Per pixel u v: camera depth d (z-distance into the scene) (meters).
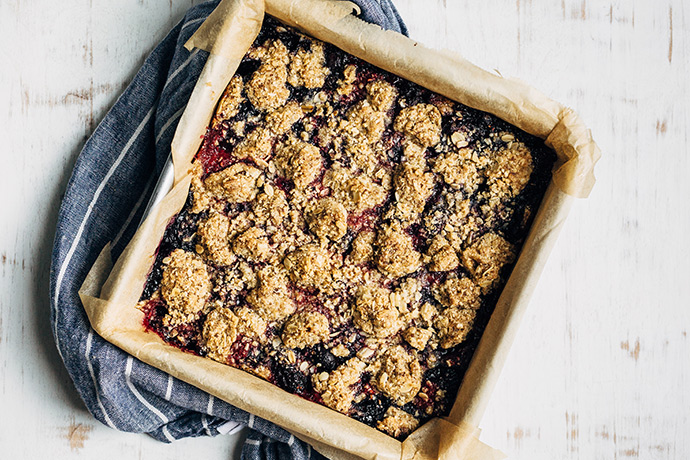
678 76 0.63
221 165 0.58
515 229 0.57
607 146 0.63
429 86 0.57
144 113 0.61
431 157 0.57
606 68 0.63
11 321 0.62
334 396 0.57
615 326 0.63
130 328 0.57
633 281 0.63
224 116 0.58
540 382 0.63
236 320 0.57
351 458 0.58
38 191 0.62
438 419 0.57
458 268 0.57
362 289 0.57
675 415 0.63
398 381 0.57
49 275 0.62
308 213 0.57
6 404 0.62
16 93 0.62
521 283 0.55
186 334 0.58
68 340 0.57
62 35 0.62
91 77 0.62
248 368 0.58
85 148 0.60
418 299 0.57
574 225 0.63
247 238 0.57
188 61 0.59
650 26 0.63
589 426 0.63
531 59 0.63
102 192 0.60
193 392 0.58
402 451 0.56
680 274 0.63
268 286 0.57
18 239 0.62
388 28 0.59
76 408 0.62
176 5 0.62
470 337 0.57
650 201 0.63
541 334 0.63
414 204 0.57
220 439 0.62
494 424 0.62
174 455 0.62
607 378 0.63
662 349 0.63
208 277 0.58
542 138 0.57
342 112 0.58
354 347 0.58
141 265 0.57
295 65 0.58
